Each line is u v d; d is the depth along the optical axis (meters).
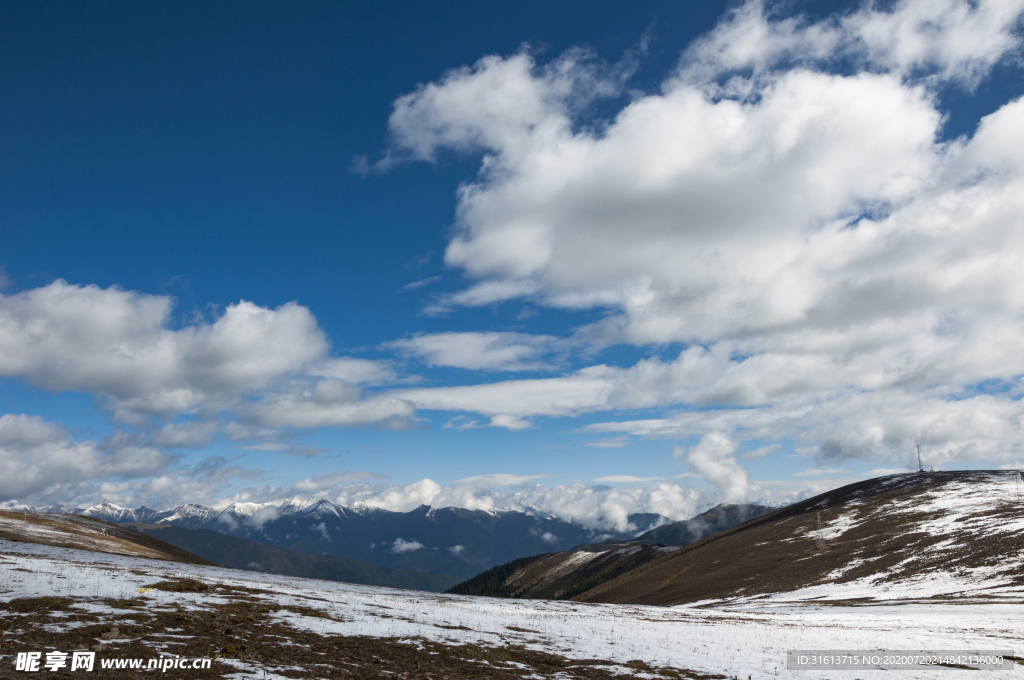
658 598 122.25
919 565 91.00
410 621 32.50
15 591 24.47
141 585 29.98
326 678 18.88
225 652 20.28
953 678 27.14
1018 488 131.50
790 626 46.03
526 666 25.41
